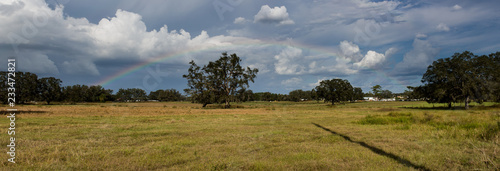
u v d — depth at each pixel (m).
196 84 55.91
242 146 8.45
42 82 81.00
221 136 10.66
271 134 11.36
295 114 28.11
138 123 16.31
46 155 6.82
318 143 9.06
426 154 7.02
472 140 8.59
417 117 16.83
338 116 24.19
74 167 5.85
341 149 7.92
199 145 8.68
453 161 6.30
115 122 16.55
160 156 6.98
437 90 48.84
